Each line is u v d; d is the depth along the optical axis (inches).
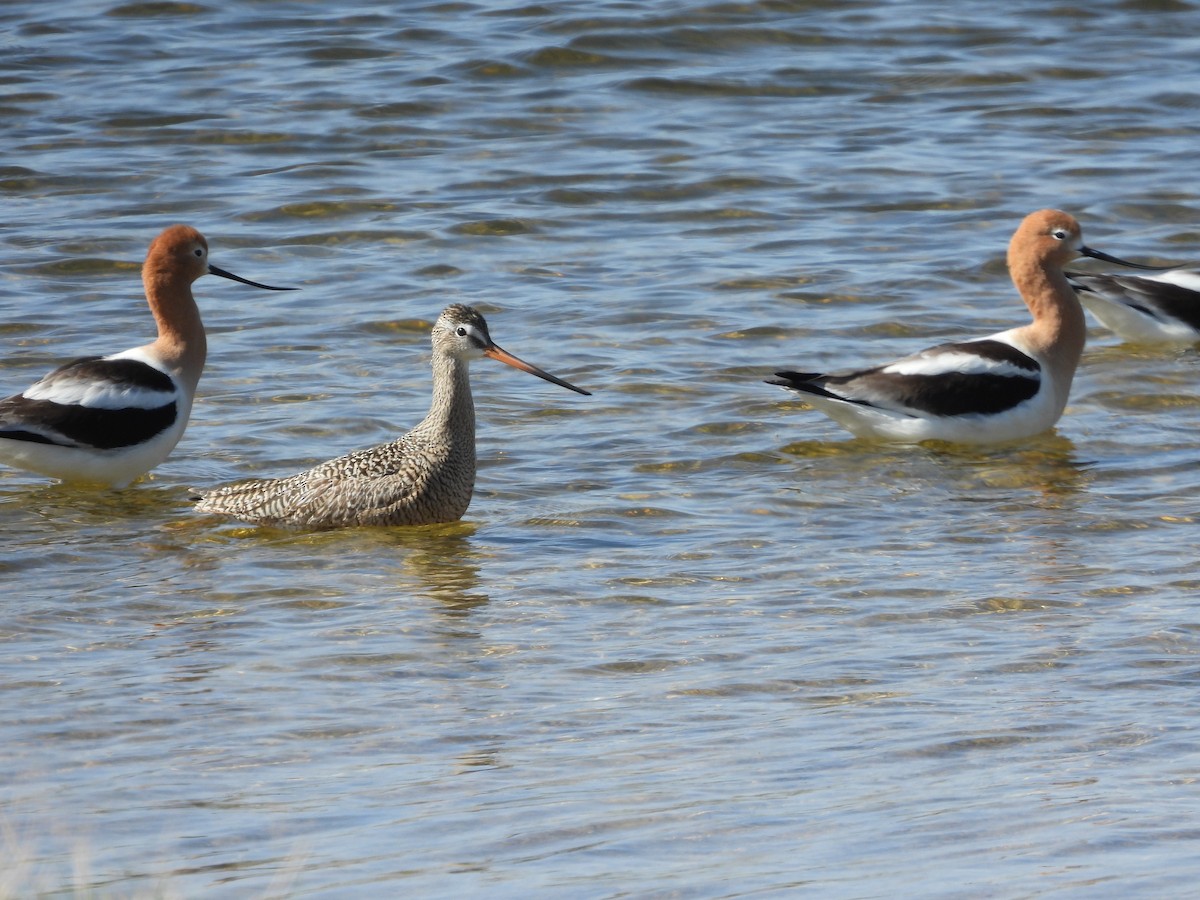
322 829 371.9
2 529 593.6
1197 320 796.6
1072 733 419.8
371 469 591.8
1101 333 832.3
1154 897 326.6
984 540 569.6
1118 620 496.1
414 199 963.3
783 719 433.4
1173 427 692.1
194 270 652.1
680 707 443.2
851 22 1242.0
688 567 548.4
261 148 1039.6
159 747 421.7
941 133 1059.9
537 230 921.5
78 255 880.3
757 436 677.3
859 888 334.6
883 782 393.1
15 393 709.9
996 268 860.6
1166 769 396.2
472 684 461.1
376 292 839.7
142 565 559.2
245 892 336.2
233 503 597.6
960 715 432.8
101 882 340.8
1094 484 626.8
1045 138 1048.2
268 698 451.8
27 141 1041.5
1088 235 912.9
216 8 1267.2
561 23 1226.6
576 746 419.5
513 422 687.1
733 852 354.9
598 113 1096.2
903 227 918.4
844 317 801.6
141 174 995.9
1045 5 1277.1
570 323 794.2
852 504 608.4
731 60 1182.9
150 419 633.0
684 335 779.4
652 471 641.6
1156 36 1219.2
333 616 512.4
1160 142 1039.6
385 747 421.1
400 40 1211.9
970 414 670.5
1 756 416.5
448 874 346.0
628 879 342.0
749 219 933.8
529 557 560.1
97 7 1263.5
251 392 718.5
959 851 352.5
